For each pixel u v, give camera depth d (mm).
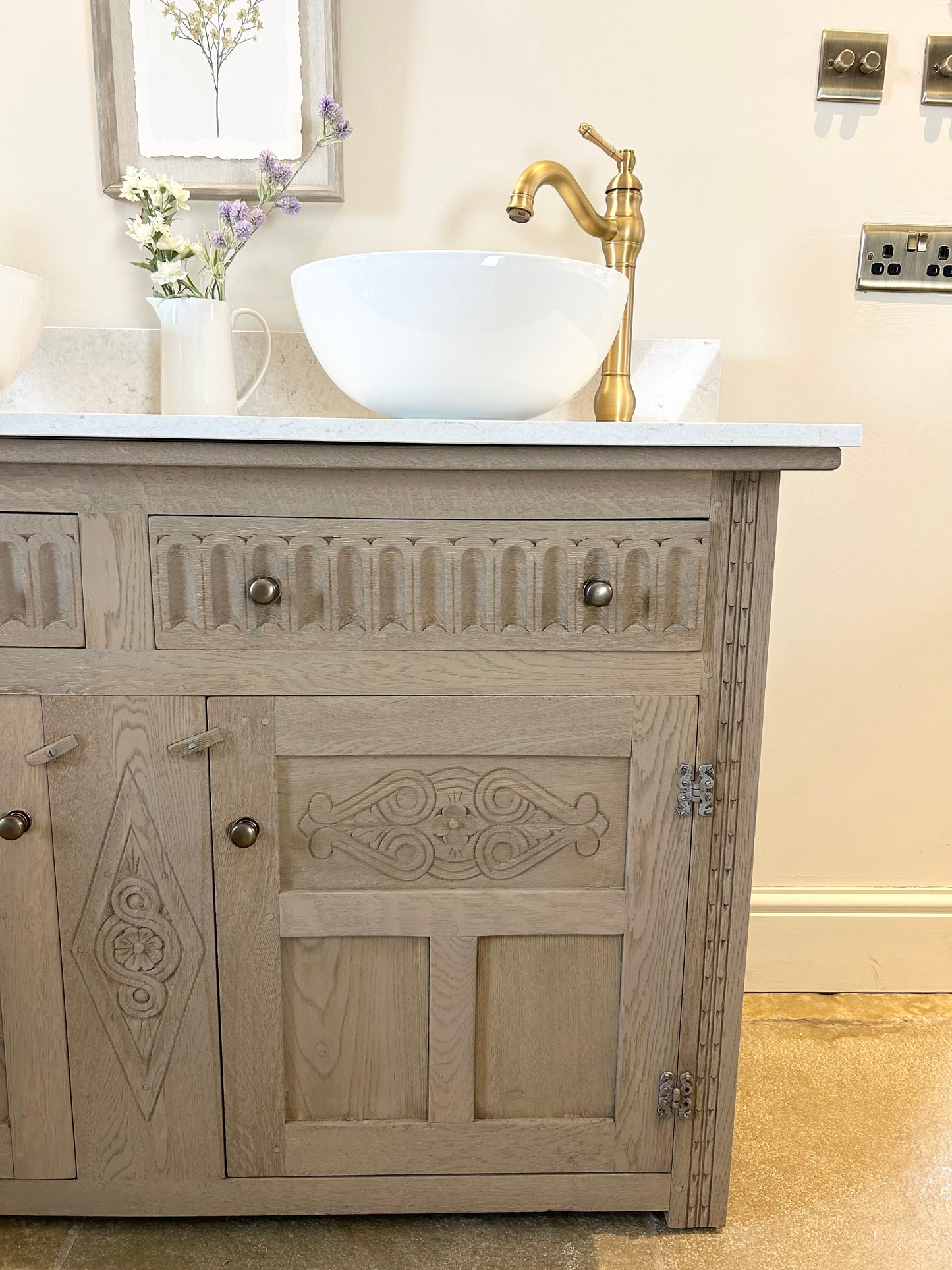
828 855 1415
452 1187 913
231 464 745
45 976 845
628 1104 903
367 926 851
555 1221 980
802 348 1270
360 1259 923
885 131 1223
